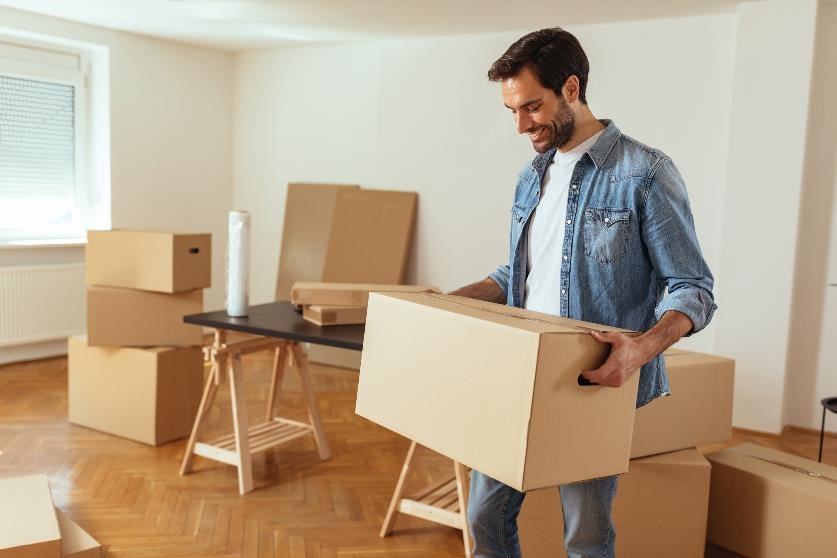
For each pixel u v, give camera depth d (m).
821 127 4.28
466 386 1.39
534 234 1.81
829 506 2.38
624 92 4.68
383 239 5.60
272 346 3.47
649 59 4.57
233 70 6.51
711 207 4.44
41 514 2.29
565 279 1.69
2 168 5.29
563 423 1.31
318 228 5.93
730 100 4.33
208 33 5.63
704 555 2.68
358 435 4.06
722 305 4.35
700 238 4.49
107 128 5.67
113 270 3.72
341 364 5.60
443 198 5.48
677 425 2.66
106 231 3.72
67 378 4.95
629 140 1.66
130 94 5.77
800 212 4.25
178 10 4.86
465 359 1.39
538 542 2.45
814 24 4.00
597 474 1.39
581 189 1.67
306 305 3.21
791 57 4.06
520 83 1.61
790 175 4.11
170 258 3.62
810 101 4.16
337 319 3.11
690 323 1.48
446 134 5.43
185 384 3.88
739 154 4.23
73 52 5.61
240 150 6.55
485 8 4.44
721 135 4.38
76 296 5.45
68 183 5.70
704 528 2.54
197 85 6.24
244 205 6.57
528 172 1.85
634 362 1.34
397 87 5.62
